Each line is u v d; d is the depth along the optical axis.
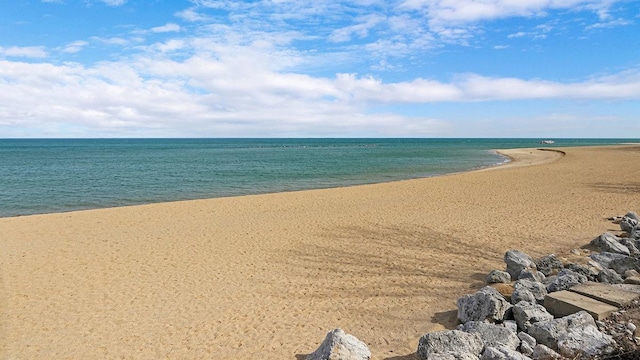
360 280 7.84
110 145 125.62
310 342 5.43
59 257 9.74
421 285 7.45
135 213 15.54
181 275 8.38
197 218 14.49
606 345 4.23
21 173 34.72
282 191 24.28
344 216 14.35
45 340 5.69
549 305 5.46
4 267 9.01
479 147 100.81
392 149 90.19
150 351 5.32
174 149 92.12
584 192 18.81
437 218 13.55
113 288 7.68
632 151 55.41
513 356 4.01
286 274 8.32
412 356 4.88
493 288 5.99
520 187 21.20
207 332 5.83
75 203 20.56
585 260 8.01
